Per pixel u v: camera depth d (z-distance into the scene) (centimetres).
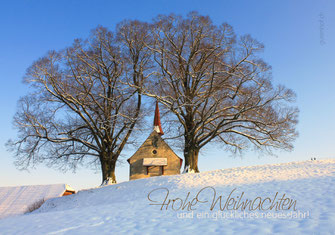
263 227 1089
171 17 3350
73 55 3238
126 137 3459
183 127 3609
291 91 3081
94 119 3391
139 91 3328
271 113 3162
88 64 3294
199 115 3500
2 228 1391
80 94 3198
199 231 1118
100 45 3362
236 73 3206
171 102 3438
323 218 1115
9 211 3462
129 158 3819
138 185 2806
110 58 3438
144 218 1408
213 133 3288
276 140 3303
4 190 4159
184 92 3434
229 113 3344
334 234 943
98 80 3466
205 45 3288
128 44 3434
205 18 3275
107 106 3450
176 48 3372
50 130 3192
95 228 1291
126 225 1301
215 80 3266
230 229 1105
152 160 3756
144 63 3516
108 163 3403
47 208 2902
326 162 2828
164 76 3428
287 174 2372
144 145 3862
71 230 1280
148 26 3400
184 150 3438
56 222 1456
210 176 2683
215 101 3161
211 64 3272
